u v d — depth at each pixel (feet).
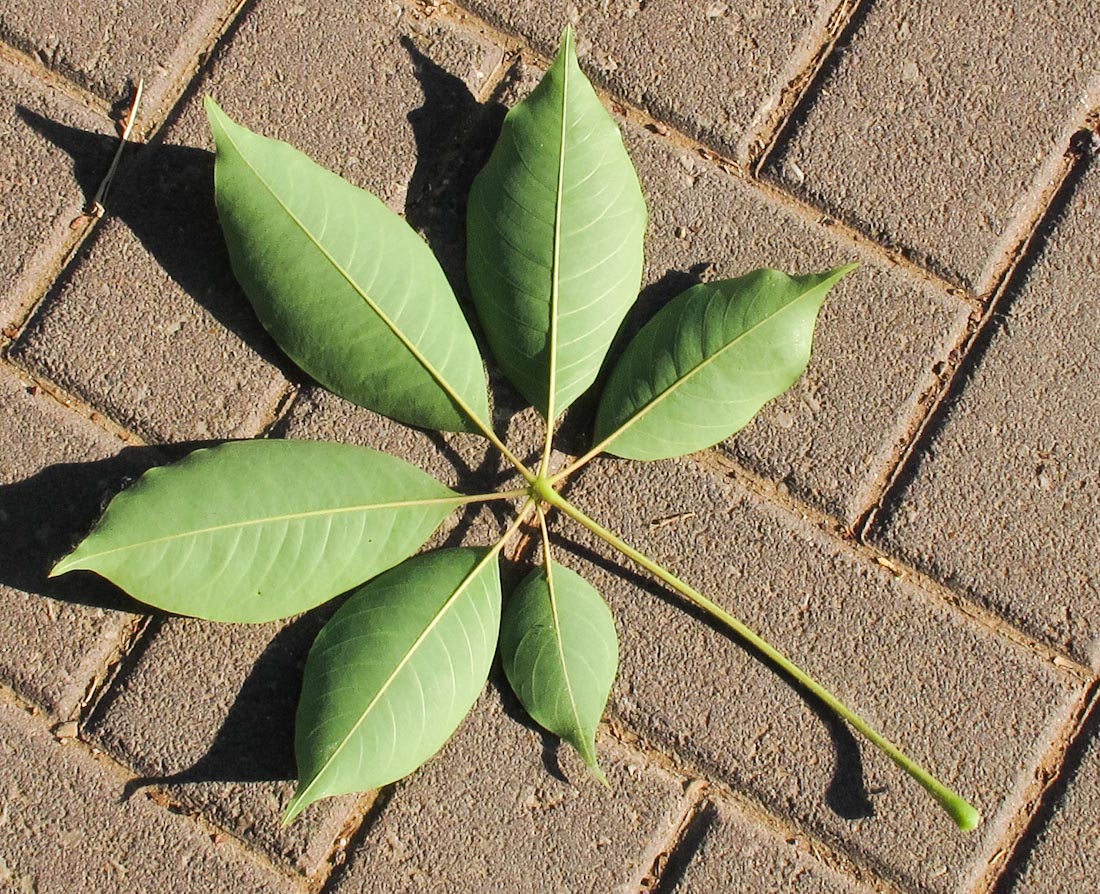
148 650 4.38
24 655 4.37
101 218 4.41
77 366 4.39
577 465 4.36
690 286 4.46
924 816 4.43
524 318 4.33
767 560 4.44
